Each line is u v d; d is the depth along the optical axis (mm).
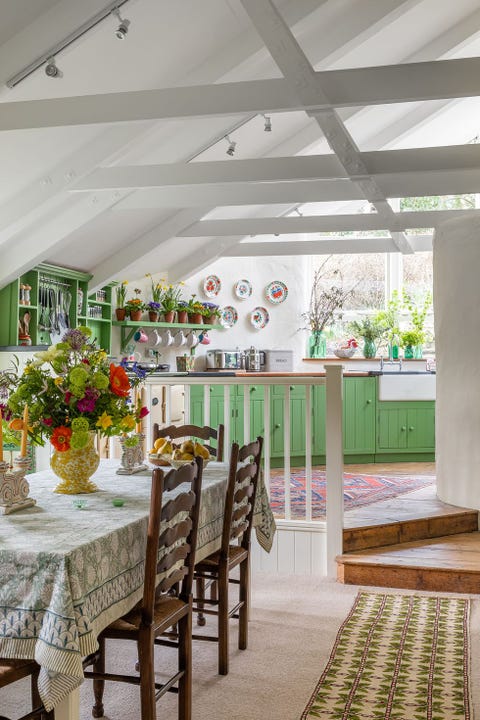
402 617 3838
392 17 4469
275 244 7602
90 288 6992
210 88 3660
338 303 8695
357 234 8812
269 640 3535
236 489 3605
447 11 5367
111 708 2820
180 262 7859
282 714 2762
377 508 5367
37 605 1995
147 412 3166
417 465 7723
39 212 5102
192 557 2705
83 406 2812
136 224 6484
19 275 5773
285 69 3309
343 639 3535
